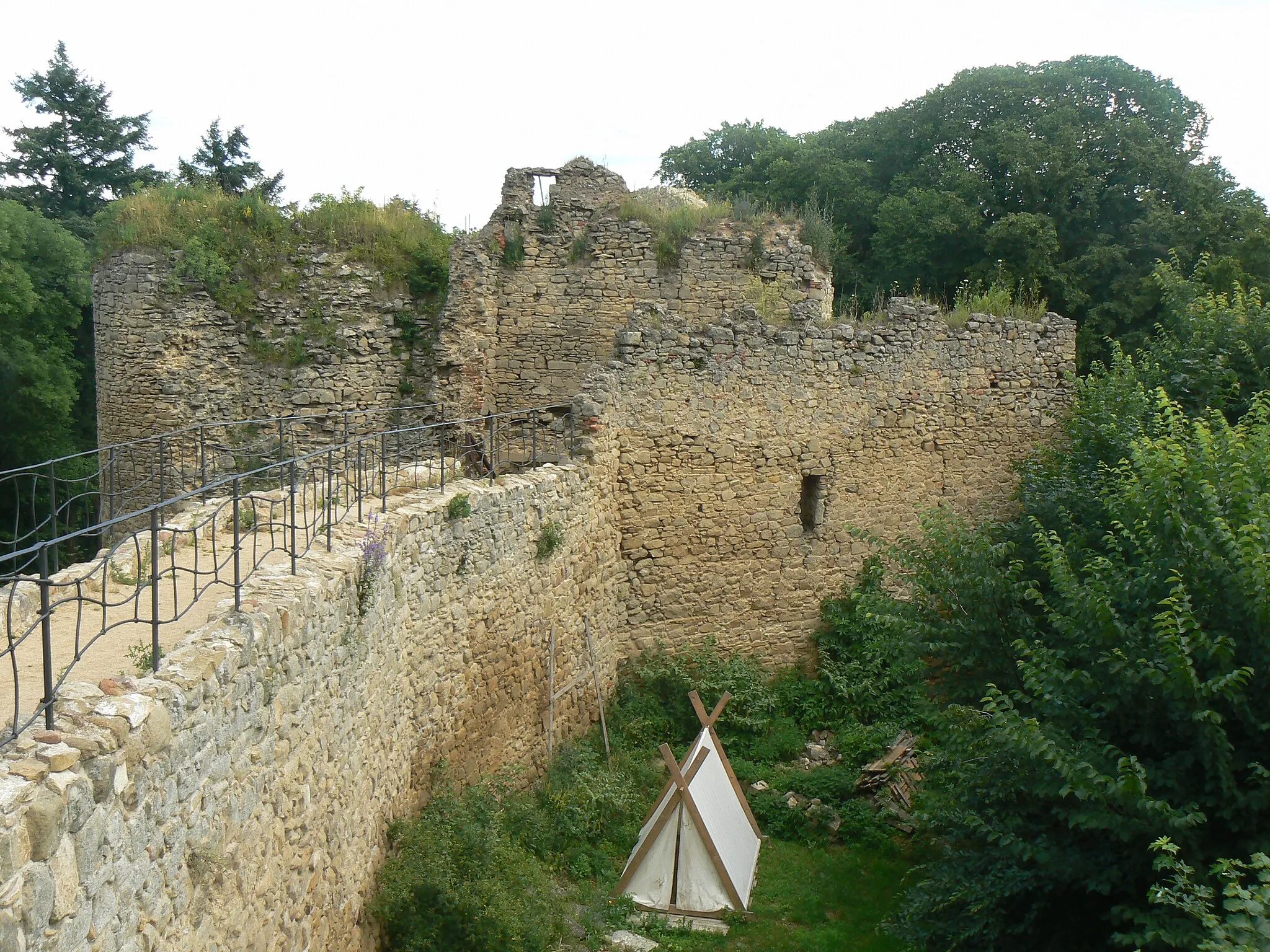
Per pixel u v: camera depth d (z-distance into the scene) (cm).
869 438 1634
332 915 701
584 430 1386
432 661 971
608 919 1032
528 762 1205
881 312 1698
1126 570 967
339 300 1703
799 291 1867
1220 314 1658
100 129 3397
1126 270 2755
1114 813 829
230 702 523
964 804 997
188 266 1631
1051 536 1142
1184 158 2938
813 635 1612
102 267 1659
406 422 1717
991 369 1745
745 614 1558
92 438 2892
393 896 806
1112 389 1576
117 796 394
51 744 373
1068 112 2988
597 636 1398
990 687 920
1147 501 930
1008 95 3150
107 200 3331
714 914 1066
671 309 1833
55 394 2369
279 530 887
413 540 924
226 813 514
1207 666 859
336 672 718
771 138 3962
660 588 1497
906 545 1229
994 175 3053
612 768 1279
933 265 2997
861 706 1500
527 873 949
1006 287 2255
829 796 1292
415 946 798
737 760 1376
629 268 1825
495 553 1115
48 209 3225
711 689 1457
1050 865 889
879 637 1230
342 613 736
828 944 1026
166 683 460
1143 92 3106
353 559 766
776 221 1908
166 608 645
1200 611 880
